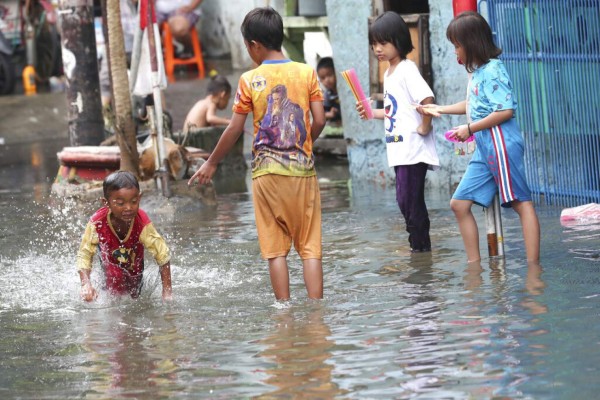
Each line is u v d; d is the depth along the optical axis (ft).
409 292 43.93
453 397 30.73
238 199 76.79
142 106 92.73
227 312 42.29
